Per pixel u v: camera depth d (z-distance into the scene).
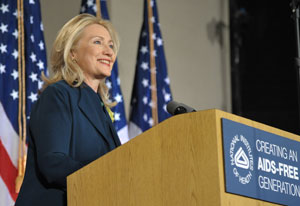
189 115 3.37
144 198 3.43
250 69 12.17
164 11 11.79
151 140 3.48
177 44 11.79
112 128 4.64
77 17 5.06
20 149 8.18
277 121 11.82
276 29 12.05
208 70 12.10
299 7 8.54
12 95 8.43
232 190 3.22
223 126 3.29
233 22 12.41
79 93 4.56
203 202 3.20
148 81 10.02
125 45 10.95
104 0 9.84
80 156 4.20
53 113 4.20
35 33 8.87
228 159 3.26
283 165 3.66
